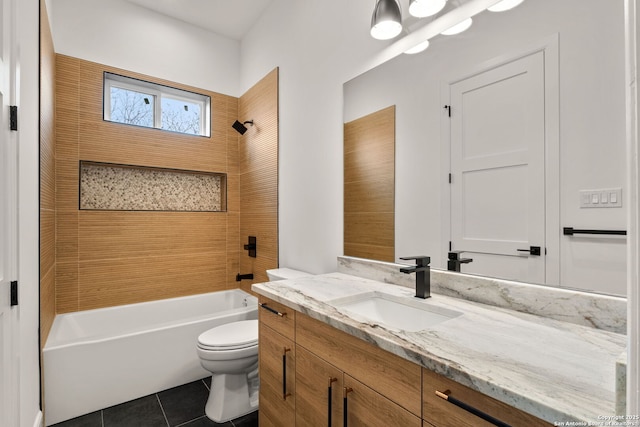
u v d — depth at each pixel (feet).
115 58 8.72
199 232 10.05
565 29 3.39
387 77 5.47
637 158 1.34
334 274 6.20
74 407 6.22
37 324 5.57
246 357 6.17
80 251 8.27
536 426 1.97
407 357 2.69
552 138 3.47
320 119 7.00
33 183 5.31
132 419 6.19
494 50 4.04
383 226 5.55
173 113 10.00
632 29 1.38
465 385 2.28
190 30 9.94
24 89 4.74
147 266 9.20
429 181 4.81
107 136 8.61
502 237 3.93
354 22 6.14
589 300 3.18
